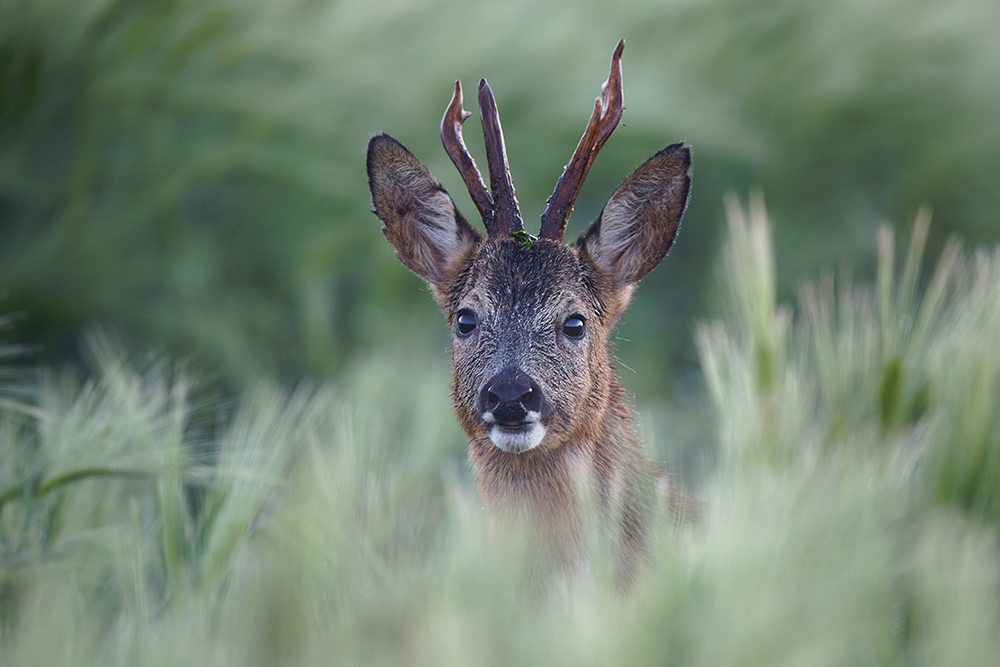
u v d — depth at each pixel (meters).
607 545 6.34
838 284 15.76
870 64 18.03
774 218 16.70
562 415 7.93
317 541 6.13
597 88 16.08
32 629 5.52
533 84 16.05
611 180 16.55
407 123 15.30
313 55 14.73
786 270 16.17
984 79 18.27
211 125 15.30
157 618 6.72
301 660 5.25
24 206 14.41
